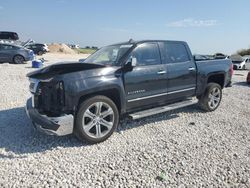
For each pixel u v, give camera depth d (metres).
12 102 7.86
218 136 5.47
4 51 20.58
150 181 3.72
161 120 6.42
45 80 4.73
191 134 5.55
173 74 6.18
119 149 4.73
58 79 4.61
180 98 6.55
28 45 35.94
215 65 7.30
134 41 5.89
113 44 6.39
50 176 3.80
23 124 5.93
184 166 4.15
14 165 4.09
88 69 4.92
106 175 3.86
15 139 5.09
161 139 5.23
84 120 4.79
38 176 3.79
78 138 4.92
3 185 3.56
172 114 6.95
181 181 3.74
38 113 4.78
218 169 4.08
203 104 7.18
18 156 4.39
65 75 4.67
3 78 12.21
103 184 3.64
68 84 4.61
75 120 4.73
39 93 4.88
